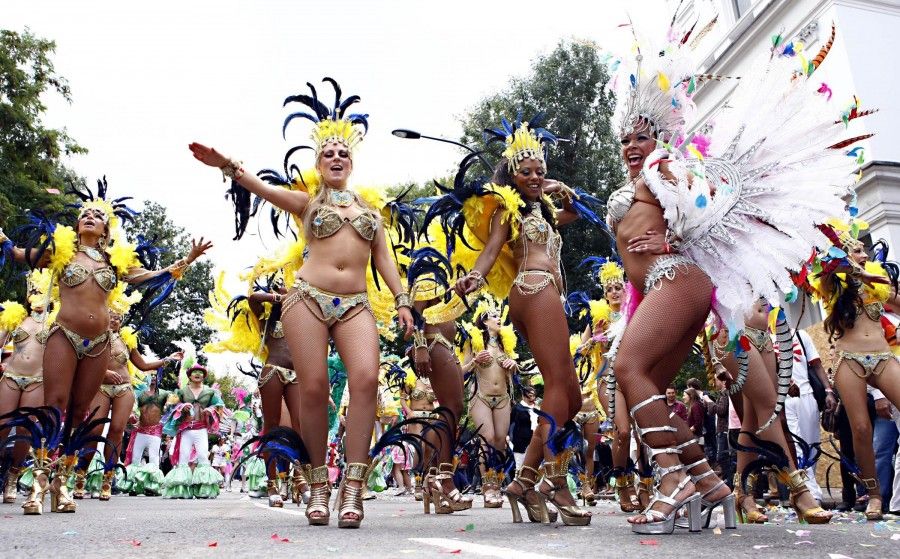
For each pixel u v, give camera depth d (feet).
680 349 11.59
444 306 17.39
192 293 96.84
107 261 18.29
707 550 8.34
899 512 17.13
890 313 19.17
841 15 39.29
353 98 14.40
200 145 12.85
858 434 15.76
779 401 12.10
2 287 42.47
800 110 11.05
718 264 10.66
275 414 20.75
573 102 61.05
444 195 13.97
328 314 12.83
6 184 56.29
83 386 17.69
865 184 37.29
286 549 8.55
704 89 46.83
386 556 7.64
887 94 38.45
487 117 64.13
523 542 9.34
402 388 32.22
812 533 10.30
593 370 23.00
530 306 12.99
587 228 54.34
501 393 23.36
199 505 22.49
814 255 12.26
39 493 15.70
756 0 45.37
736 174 11.00
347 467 12.28
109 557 7.80
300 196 13.64
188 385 32.24
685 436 10.85
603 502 25.48
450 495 17.16
